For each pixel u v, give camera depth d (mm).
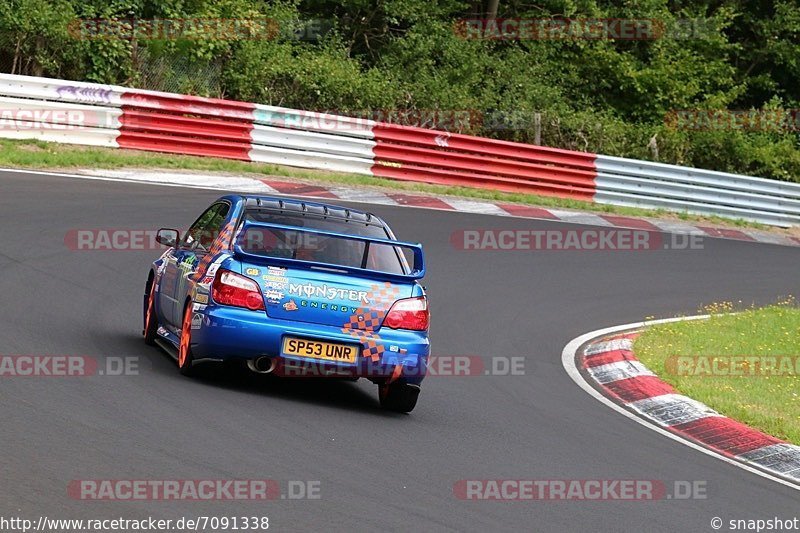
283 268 31359
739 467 31578
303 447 26500
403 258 33750
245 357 31016
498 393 37156
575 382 40625
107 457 23375
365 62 110312
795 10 131250
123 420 26328
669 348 46719
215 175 72812
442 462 27281
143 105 75750
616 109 118938
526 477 27047
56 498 20562
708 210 89438
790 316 56500
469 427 31750
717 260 72938
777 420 36094
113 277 45500
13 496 20297
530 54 115938
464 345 44344
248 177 74125
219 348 30828
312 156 80688
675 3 131250
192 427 26672
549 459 29203
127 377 30719
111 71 86312
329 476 24453
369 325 31719
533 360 43281
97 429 25266
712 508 26594
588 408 36625
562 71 120312
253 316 30906
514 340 46406
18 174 63688
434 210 73938
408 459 26984
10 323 35188
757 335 51656
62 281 43062
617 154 103000
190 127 77188
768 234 87938
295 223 33156
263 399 31016
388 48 111688
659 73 117750
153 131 76312
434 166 83625
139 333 37906
